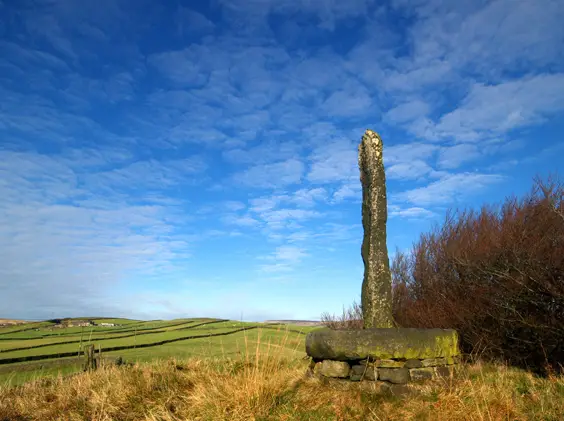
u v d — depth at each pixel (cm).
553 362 628
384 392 545
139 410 580
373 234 677
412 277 966
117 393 627
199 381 666
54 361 1005
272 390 568
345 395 541
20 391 691
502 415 447
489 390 505
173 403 596
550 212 686
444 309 805
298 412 511
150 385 657
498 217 824
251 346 928
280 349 777
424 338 577
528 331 661
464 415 455
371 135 705
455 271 832
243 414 518
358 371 577
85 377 741
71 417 562
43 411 590
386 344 566
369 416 480
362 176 716
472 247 788
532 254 651
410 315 902
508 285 671
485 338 714
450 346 602
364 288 676
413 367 563
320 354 605
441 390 527
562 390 501
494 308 700
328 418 487
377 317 654
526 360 667
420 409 485
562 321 620
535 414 444
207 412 541
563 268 614
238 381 598
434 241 928
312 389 575
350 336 584
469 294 761
